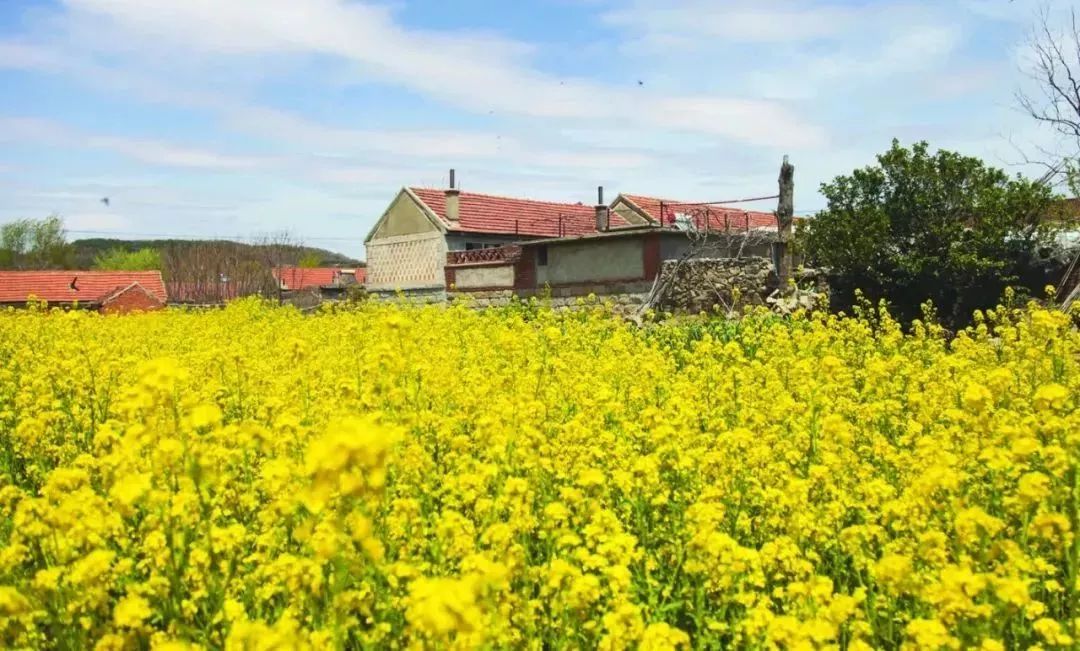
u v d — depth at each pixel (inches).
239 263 2511.1
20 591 170.4
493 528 189.6
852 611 158.7
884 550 209.6
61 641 167.5
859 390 465.4
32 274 1877.5
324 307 898.7
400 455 247.0
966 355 488.1
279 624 146.8
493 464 244.8
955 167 871.7
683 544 217.5
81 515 181.8
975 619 164.6
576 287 1177.4
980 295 894.4
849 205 927.7
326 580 169.6
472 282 1337.4
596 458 282.0
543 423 311.7
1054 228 869.8
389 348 308.5
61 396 385.4
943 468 208.4
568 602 168.1
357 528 143.4
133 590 169.9
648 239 1101.7
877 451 280.7
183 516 175.5
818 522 221.0
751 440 268.2
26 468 312.7
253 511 238.5
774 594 185.2
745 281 979.9
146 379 181.6
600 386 364.2
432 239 1481.3
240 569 192.4
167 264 2687.0
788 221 970.7
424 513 242.8
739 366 472.1
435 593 123.6
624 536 186.1
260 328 709.9
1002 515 236.7
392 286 1546.5
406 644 172.9
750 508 252.5
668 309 1007.6
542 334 603.2
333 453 132.9
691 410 329.7
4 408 359.9
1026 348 433.4
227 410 378.6
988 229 855.1
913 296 922.1
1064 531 189.8
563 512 198.5
